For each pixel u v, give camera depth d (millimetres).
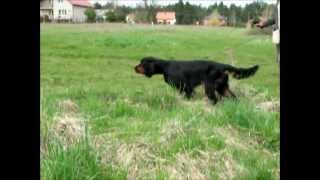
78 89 4922
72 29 14500
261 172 2998
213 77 4863
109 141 3256
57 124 3215
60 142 3039
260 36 12211
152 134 3355
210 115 3770
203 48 10227
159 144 3211
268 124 3633
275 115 3850
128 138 3320
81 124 3400
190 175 2949
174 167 3000
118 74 6793
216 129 3492
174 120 3510
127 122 3764
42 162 2814
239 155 3178
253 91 4973
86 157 2854
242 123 3686
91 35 12164
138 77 6508
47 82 6000
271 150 3432
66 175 2723
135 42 10523
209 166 3031
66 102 3947
